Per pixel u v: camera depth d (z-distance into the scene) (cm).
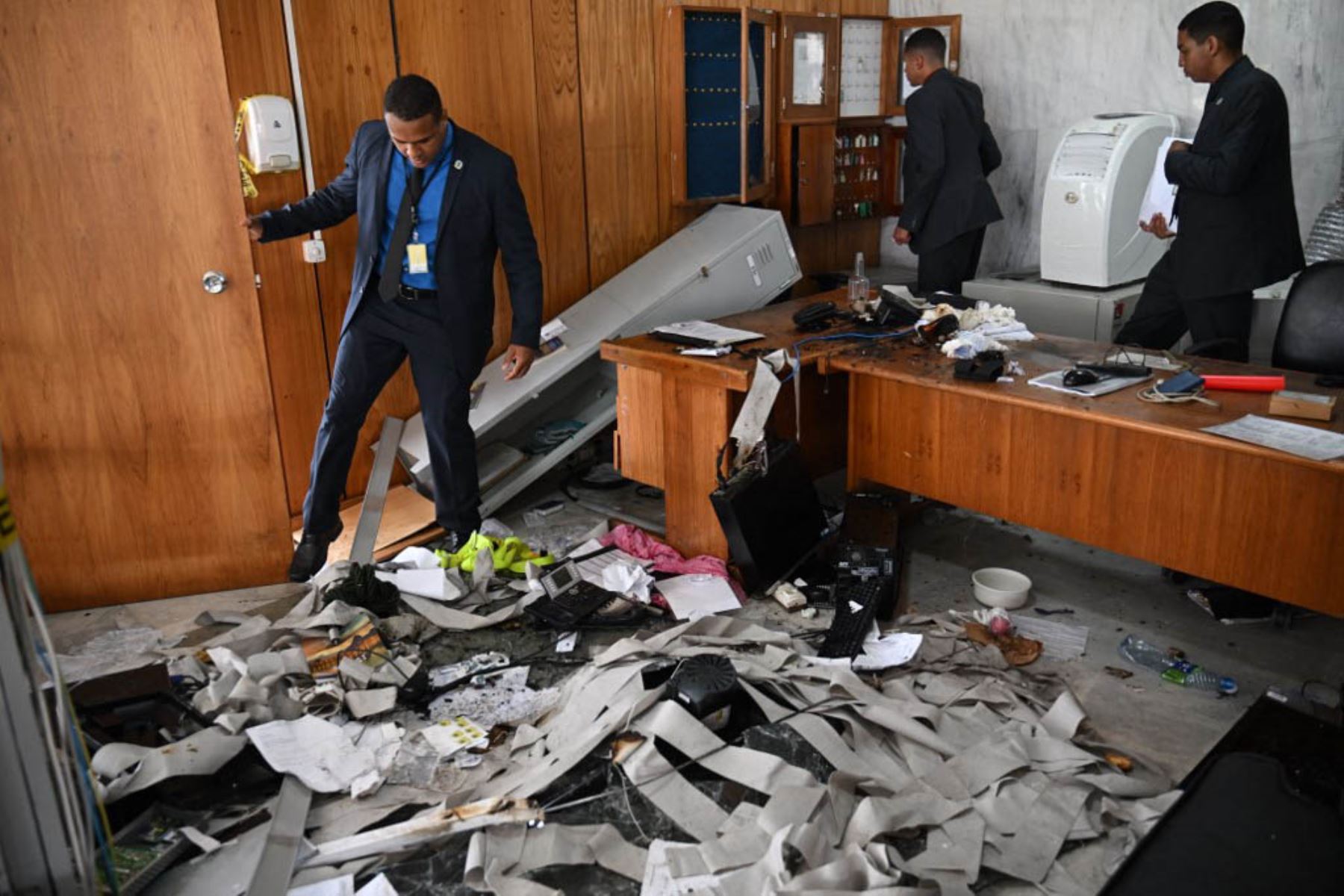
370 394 328
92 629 304
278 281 355
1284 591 242
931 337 332
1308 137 424
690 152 466
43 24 277
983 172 470
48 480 305
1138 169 423
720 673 244
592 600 302
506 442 410
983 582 314
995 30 506
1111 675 266
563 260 438
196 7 288
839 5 519
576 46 422
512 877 196
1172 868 141
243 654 273
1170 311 385
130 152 292
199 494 320
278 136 338
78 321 297
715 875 195
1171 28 448
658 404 337
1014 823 206
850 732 237
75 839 164
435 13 379
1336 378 271
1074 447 274
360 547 340
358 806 221
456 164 310
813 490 333
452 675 272
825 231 550
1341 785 214
